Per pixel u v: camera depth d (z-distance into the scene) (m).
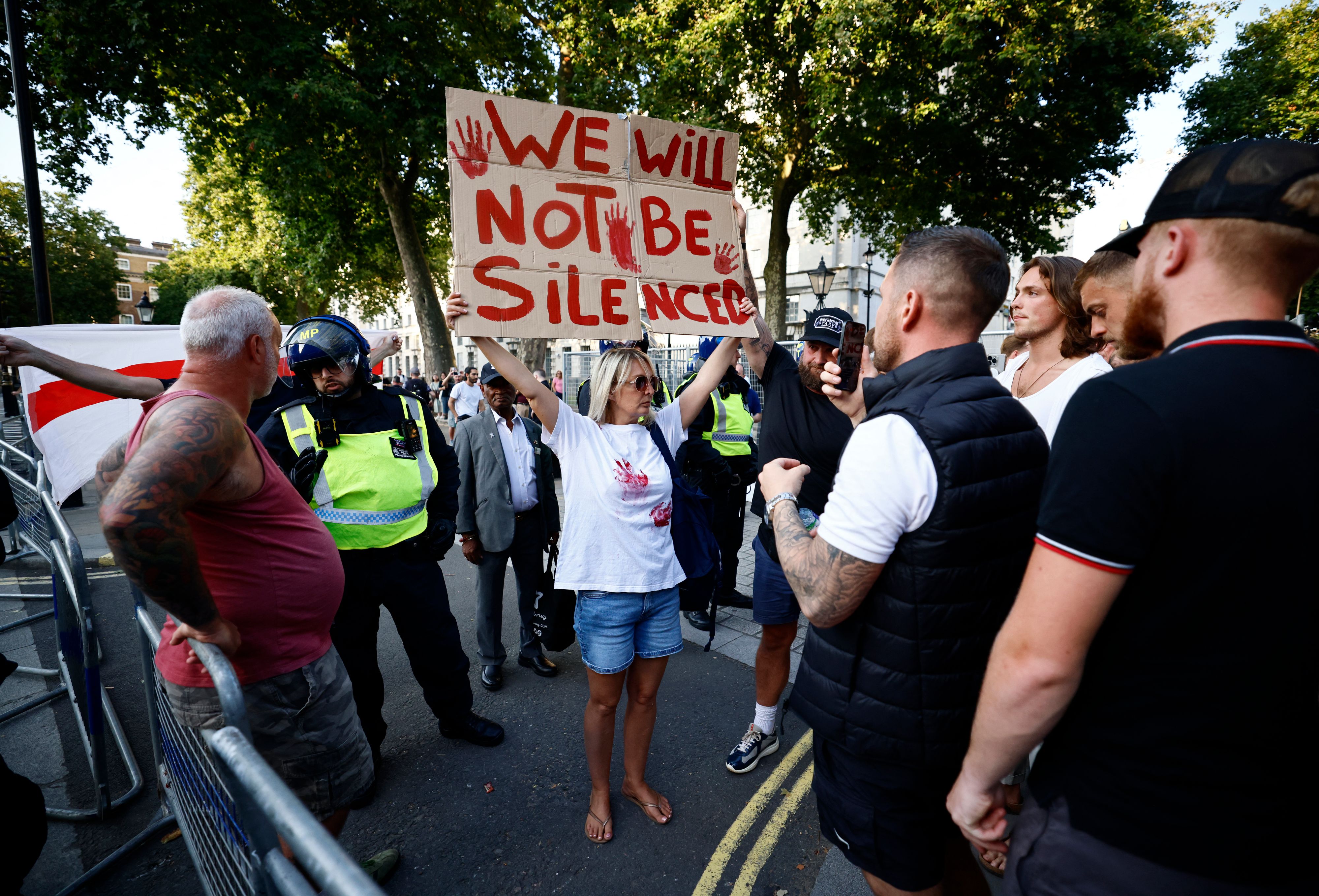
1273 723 0.79
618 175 2.19
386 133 12.02
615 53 12.47
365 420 2.52
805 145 12.95
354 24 12.05
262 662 1.56
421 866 2.15
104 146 11.94
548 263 2.09
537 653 3.49
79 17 9.91
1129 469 0.79
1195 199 0.86
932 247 1.25
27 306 30.28
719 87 12.12
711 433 4.46
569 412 2.20
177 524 1.24
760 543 2.47
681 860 2.17
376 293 25.41
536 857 2.18
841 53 10.46
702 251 2.29
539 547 3.43
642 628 2.25
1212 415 0.78
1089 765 0.88
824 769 1.36
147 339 4.48
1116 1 10.51
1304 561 0.77
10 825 1.56
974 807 1.02
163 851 2.21
